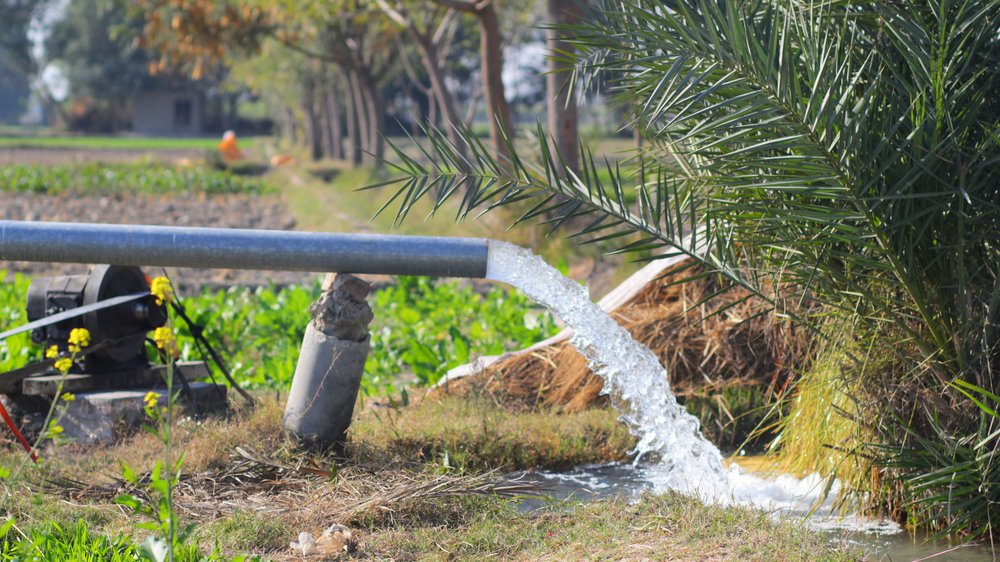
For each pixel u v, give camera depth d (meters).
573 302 5.87
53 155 52.69
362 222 19.98
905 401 5.09
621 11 5.21
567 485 5.80
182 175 34.25
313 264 5.65
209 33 25.67
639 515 5.03
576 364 7.46
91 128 97.44
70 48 87.56
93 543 4.30
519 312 9.88
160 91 92.62
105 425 6.62
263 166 44.41
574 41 5.23
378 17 24.77
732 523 4.80
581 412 7.11
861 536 4.94
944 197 4.80
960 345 4.86
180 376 6.95
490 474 5.43
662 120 5.42
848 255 4.81
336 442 5.82
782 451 6.03
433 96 34.69
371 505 4.93
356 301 5.77
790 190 4.67
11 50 94.12
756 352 7.26
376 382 8.48
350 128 41.62
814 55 4.70
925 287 4.98
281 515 4.89
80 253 5.68
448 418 6.60
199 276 14.99
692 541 4.60
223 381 8.21
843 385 5.24
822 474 5.46
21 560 4.08
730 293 7.41
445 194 5.17
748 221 5.18
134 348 7.14
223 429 6.04
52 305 6.85
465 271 5.73
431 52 22.81
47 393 6.76
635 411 6.17
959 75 4.70
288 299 10.77
